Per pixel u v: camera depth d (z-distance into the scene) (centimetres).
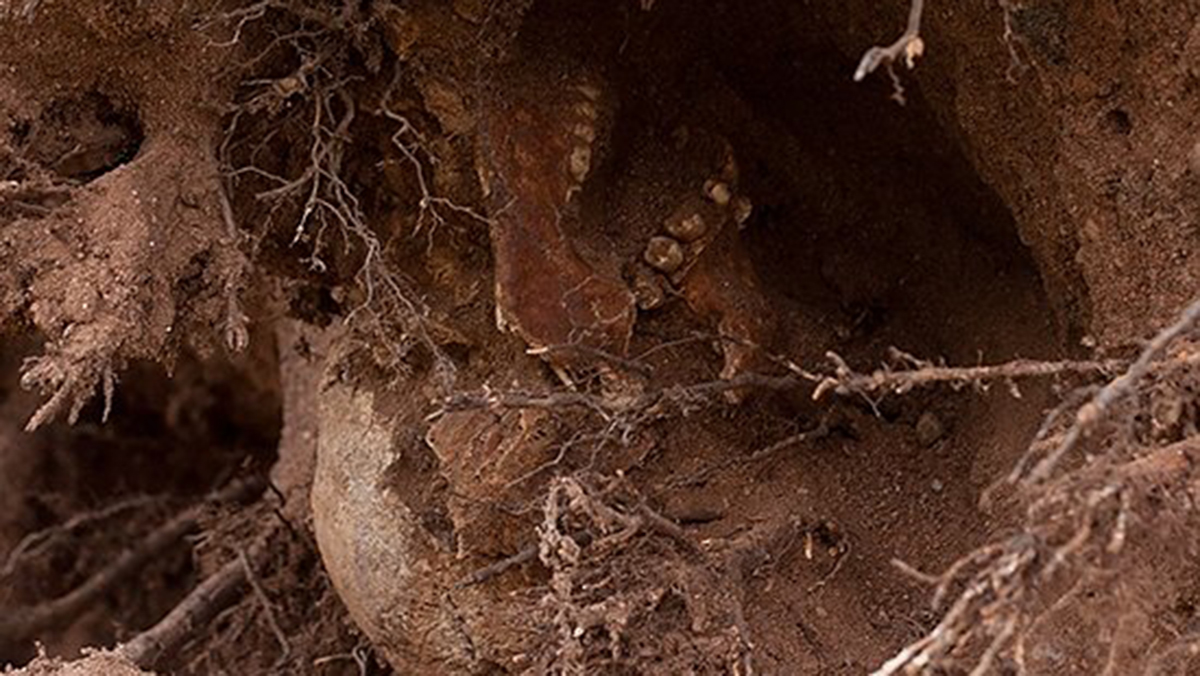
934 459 76
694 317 74
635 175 75
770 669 70
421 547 75
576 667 68
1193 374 62
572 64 73
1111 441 63
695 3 76
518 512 73
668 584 70
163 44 69
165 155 69
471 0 71
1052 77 67
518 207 72
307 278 77
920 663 59
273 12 70
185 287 69
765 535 72
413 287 75
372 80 72
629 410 72
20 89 69
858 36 75
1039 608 65
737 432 75
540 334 72
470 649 75
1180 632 63
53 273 67
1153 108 66
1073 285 71
